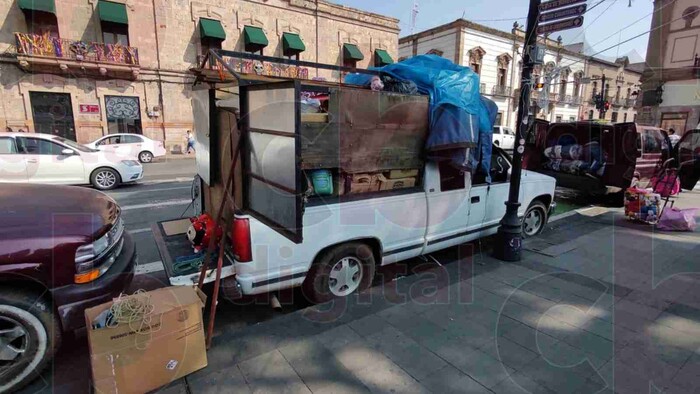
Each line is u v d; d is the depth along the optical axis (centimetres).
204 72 349
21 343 249
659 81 1833
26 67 1686
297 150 226
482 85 2970
